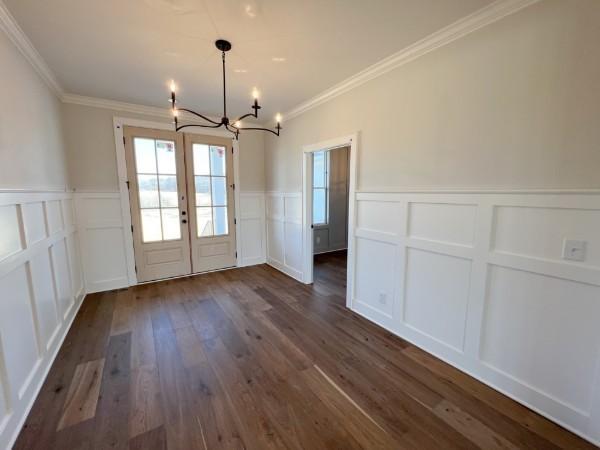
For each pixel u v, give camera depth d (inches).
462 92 75.0
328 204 229.1
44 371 76.6
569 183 58.5
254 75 105.0
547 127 60.6
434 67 81.2
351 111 112.1
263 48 85.6
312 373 79.2
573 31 55.8
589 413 58.0
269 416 64.0
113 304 125.6
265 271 177.5
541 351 64.3
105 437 58.2
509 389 70.2
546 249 62.0
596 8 52.9
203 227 169.9
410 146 90.0
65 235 108.0
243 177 181.3
